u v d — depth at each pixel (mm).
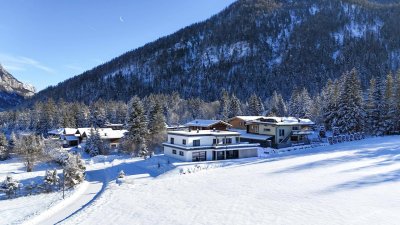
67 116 122188
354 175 27938
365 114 74812
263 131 70875
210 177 35000
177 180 35156
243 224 17984
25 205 32812
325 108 85500
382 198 20219
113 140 87250
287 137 68500
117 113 136625
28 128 144875
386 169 29156
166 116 139625
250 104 111250
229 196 25031
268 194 24422
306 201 21375
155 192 29594
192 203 23906
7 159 77000
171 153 57156
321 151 50375
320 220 17328
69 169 41062
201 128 75062
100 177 46656
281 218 18375
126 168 51812
